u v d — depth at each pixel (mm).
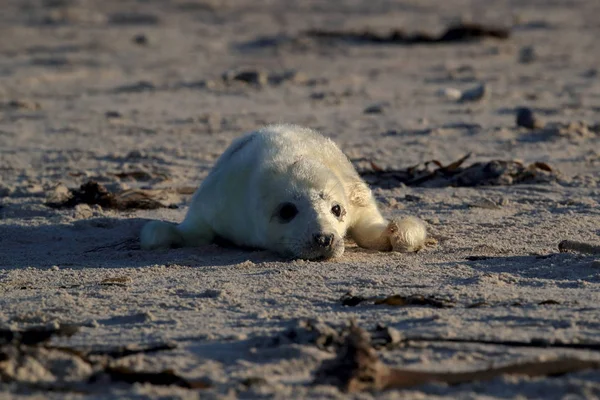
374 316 12172
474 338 10938
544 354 10289
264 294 13789
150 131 35188
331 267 15820
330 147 19078
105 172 27172
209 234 18578
